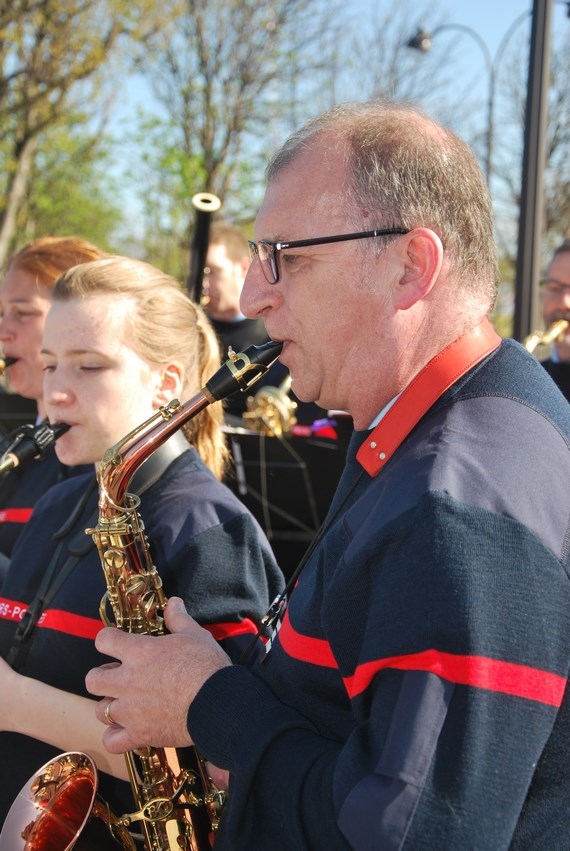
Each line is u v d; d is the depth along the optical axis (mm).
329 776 1129
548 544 1122
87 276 1936
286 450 3498
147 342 1931
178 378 1998
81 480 2125
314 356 1363
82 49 12391
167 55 14836
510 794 1024
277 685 1353
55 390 1901
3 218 13297
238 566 1752
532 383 1309
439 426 1243
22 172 13219
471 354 1315
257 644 1655
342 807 1057
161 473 1846
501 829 1014
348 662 1193
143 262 2096
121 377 1903
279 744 1208
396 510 1156
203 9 14586
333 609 1199
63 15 12023
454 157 1325
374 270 1305
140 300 1942
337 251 1306
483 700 1027
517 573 1080
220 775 1599
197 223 3670
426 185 1293
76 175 17766
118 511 1711
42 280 2760
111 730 1428
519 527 1103
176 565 1731
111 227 20031
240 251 5211
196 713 1284
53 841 1634
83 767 1646
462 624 1043
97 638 1465
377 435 1328
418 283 1300
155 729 1356
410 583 1088
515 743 1037
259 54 14859
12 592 1995
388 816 1010
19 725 1746
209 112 15070
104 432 1909
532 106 4648
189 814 1666
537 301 4848
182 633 1442
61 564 1921
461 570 1064
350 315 1321
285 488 3580
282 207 1343
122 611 1704
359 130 1326
